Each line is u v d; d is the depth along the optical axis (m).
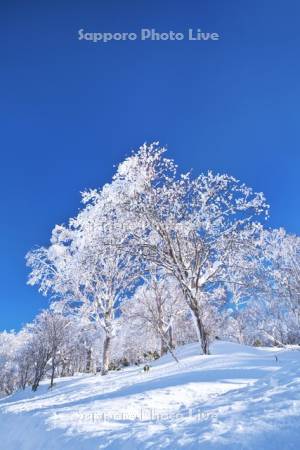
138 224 23.28
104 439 5.34
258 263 22.80
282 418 4.74
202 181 23.42
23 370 43.16
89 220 23.83
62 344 36.97
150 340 38.91
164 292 31.06
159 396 9.52
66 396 16.72
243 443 4.12
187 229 22.53
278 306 39.16
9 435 8.43
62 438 6.03
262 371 12.20
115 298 29.11
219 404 6.59
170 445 4.49
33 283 27.64
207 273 22.39
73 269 26.88
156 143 24.16
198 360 18.12
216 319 33.38
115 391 12.66
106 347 28.22
